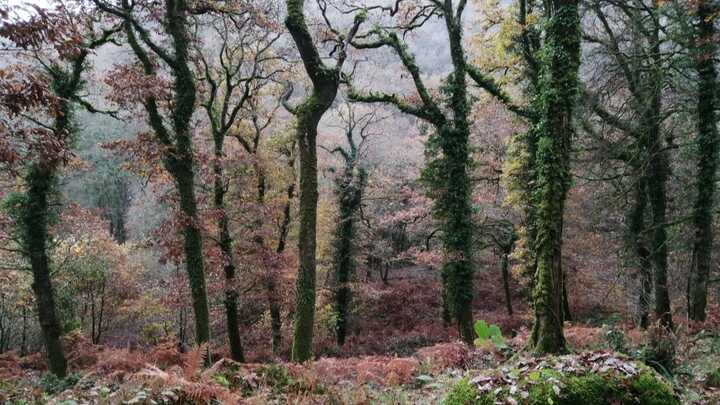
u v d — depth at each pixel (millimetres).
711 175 12477
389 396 5809
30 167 12156
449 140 15812
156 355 11578
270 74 16922
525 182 17453
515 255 19625
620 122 13148
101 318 22344
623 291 18203
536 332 8172
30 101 6051
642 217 15102
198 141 15969
